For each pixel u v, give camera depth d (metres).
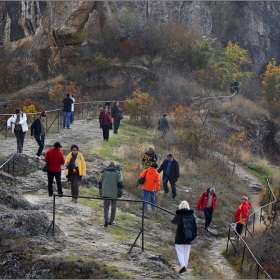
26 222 11.84
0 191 14.02
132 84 45.78
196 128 26.52
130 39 48.78
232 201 21.55
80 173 15.45
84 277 10.24
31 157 18.62
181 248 11.78
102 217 14.94
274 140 38.97
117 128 27.36
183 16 53.09
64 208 14.83
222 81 45.09
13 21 57.75
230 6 62.12
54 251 11.14
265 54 63.66
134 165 20.31
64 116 27.17
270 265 15.07
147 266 11.12
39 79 51.72
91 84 47.12
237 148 29.05
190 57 46.91
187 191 20.69
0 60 56.78
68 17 51.53
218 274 13.41
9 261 10.64
